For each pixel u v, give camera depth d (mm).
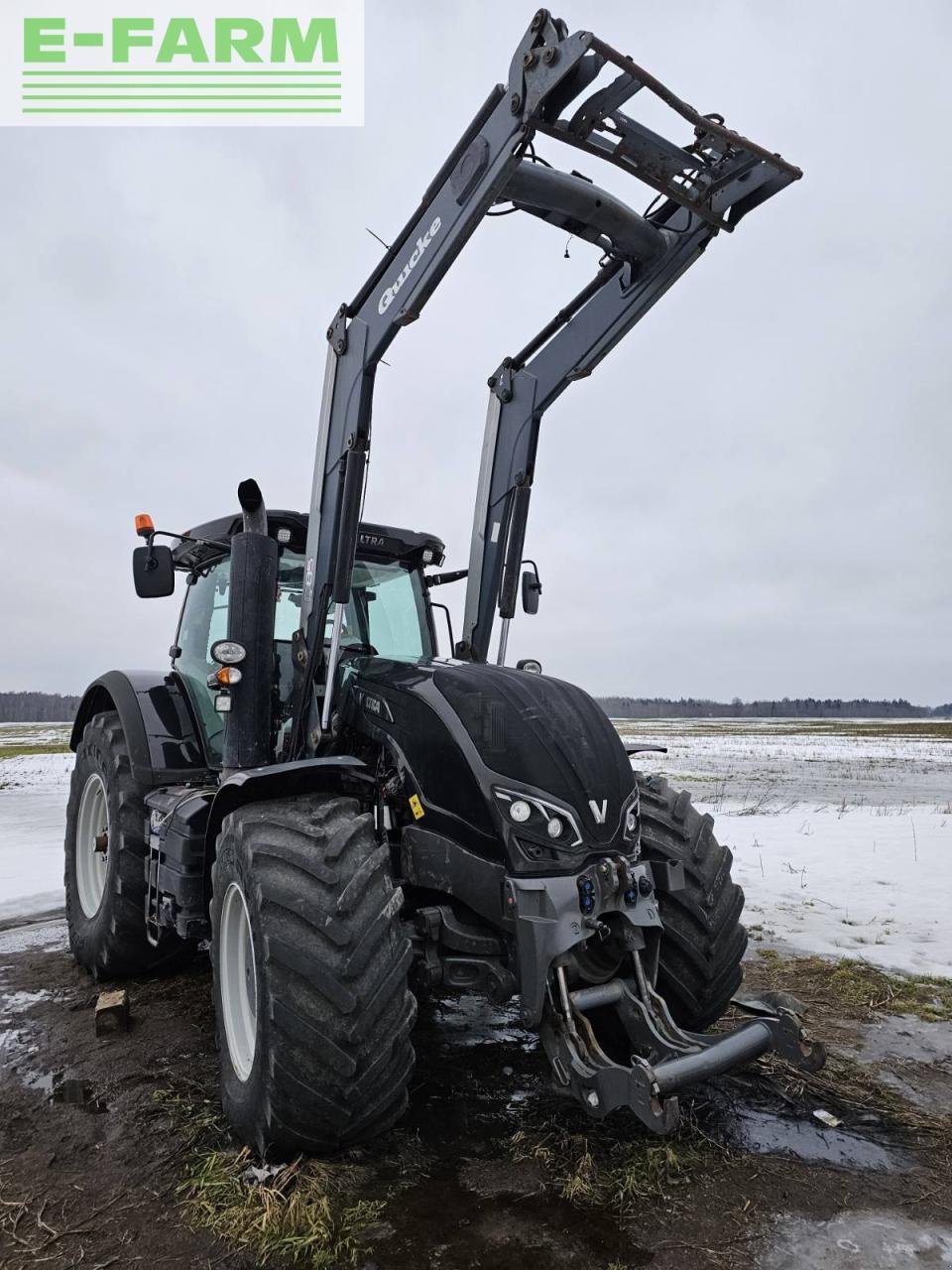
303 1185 2307
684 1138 2619
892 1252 2072
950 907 5590
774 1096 2941
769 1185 2377
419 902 2938
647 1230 2156
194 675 4352
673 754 27547
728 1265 2020
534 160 2654
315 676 3527
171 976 4336
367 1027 2326
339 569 3234
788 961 4508
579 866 2609
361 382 3232
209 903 3295
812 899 5875
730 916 3064
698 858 3100
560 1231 2146
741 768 20984
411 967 2756
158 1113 2816
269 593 3371
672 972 2934
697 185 2875
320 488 3438
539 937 2484
